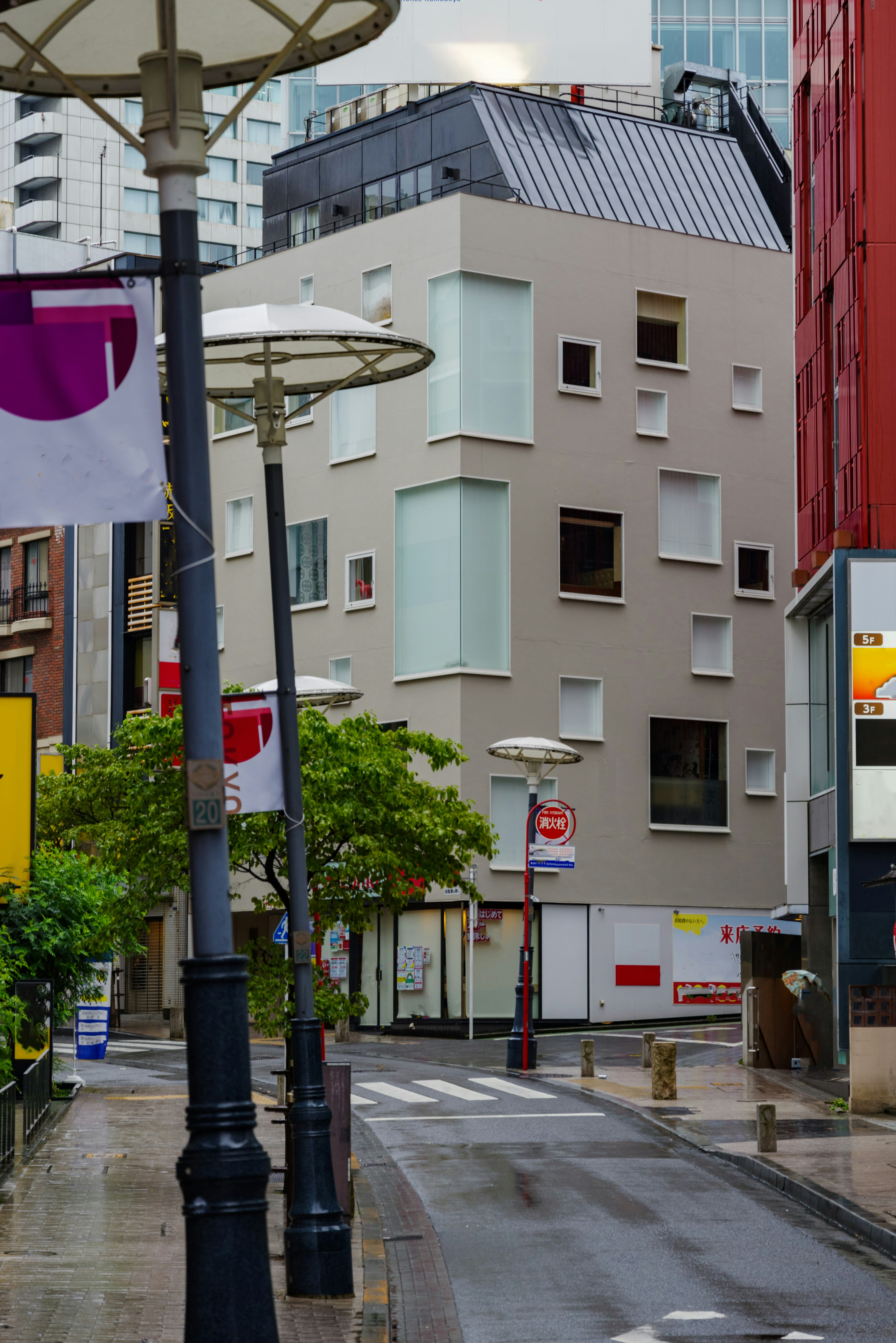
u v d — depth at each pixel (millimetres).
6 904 30031
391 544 55844
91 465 8992
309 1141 14320
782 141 105875
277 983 22641
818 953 41438
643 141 61656
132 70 10367
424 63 65250
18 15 9695
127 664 66938
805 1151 23672
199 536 8570
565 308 56031
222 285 62375
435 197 58844
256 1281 7863
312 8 9773
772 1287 15227
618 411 56750
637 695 56125
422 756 53500
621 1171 22797
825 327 41281
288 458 59531
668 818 56375
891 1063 28875
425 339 55312
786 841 42062
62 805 48188
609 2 65938
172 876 23391
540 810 39188
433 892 52656
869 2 38031
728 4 106812
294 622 58812
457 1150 25094
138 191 122000
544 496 55125
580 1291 15055
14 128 120875
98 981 32844
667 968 55500
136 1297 13297
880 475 37344
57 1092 32375
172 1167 21500
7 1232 16375
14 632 71500
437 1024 52062
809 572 41656
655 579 56969
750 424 59438
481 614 53906
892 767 37219
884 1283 15398
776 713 58906
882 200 37594
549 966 53375
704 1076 35938
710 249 59156
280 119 124125
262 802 15773
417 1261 16531
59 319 9039
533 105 60094
